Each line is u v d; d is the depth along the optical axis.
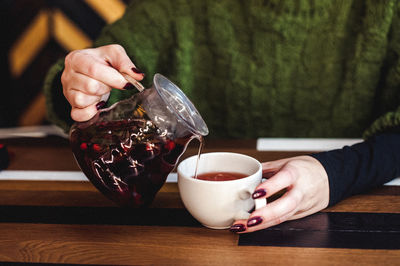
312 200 0.65
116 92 1.13
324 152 0.76
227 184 0.59
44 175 0.85
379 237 0.59
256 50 1.29
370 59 1.22
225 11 1.28
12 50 2.22
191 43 1.32
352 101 1.28
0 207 0.71
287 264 0.53
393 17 1.17
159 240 0.60
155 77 0.60
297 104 1.32
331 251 0.56
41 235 0.62
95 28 2.30
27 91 2.30
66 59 0.73
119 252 0.57
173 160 0.60
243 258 0.55
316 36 1.26
